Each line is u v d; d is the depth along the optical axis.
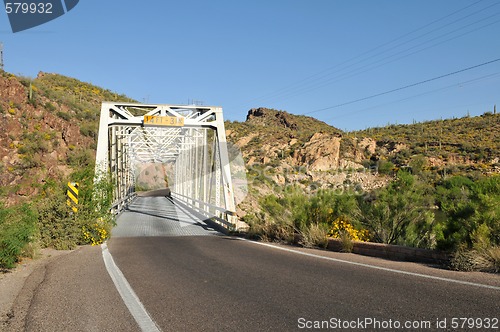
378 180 40.56
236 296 5.87
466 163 55.03
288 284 6.55
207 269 8.19
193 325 4.62
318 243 11.30
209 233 17.25
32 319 4.95
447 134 71.75
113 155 28.23
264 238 13.74
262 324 4.59
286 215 13.52
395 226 10.70
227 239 14.49
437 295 5.50
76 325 4.71
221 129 25.14
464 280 6.38
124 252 11.23
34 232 9.90
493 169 49.16
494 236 7.76
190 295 6.02
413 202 10.63
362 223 11.26
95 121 54.84
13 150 36.53
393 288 5.99
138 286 6.73
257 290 6.21
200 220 24.39
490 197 8.18
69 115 49.75
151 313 5.14
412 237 10.51
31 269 8.55
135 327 4.61
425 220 10.58
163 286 6.69
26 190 18.36
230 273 7.68
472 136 67.50
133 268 8.54
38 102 45.88
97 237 13.42
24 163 35.41
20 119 41.12
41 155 38.34
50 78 89.06
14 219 8.95
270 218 14.45
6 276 7.67
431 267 7.67
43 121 44.12
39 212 12.48
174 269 8.30
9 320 4.97
